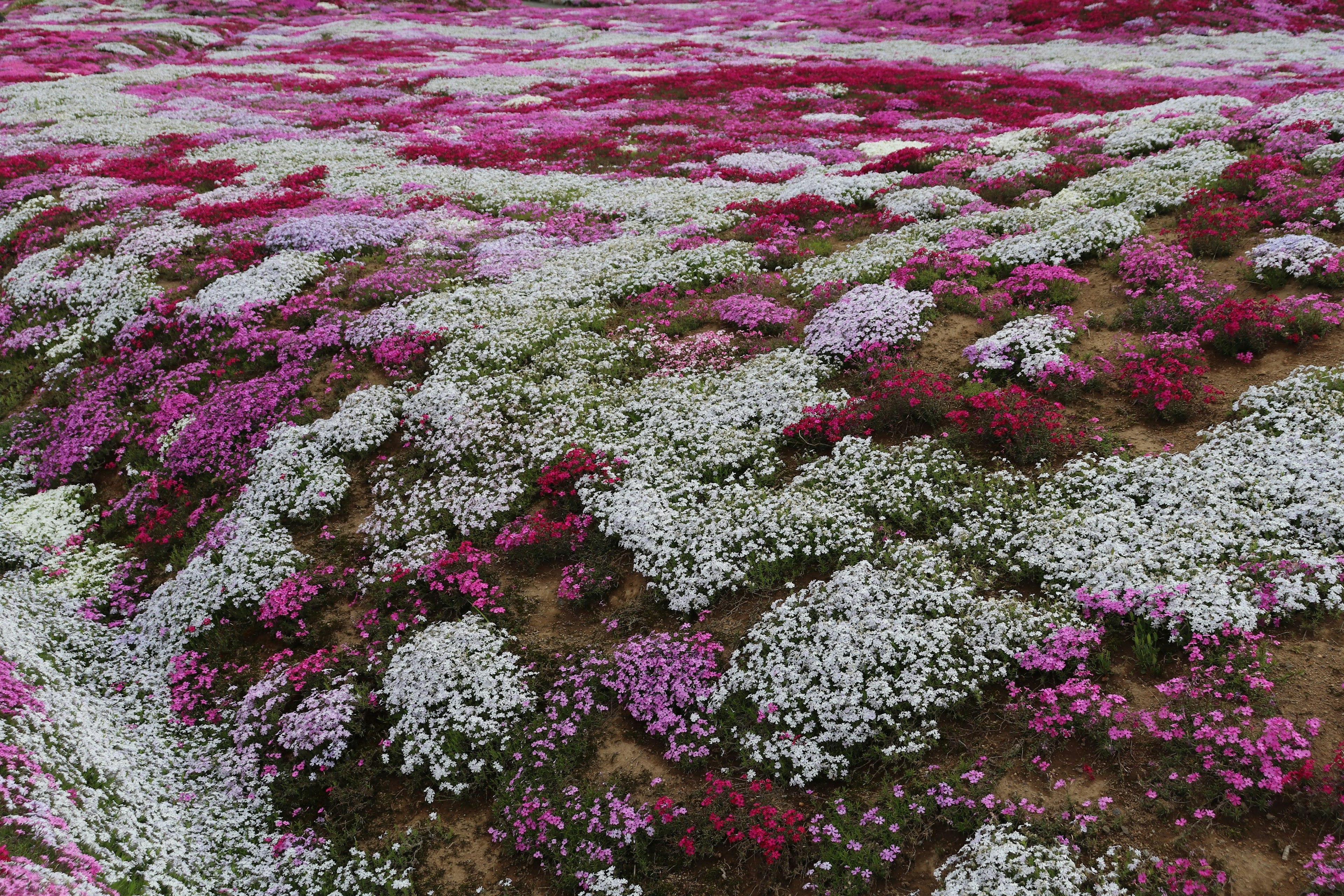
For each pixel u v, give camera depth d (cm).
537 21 8825
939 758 820
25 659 1042
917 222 2050
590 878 793
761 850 785
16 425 1748
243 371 1767
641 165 3125
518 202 2642
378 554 1244
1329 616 825
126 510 1487
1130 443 1141
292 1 9006
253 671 1122
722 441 1307
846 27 7375
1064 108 3631
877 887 732
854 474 1178
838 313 1590
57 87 4519
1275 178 1777
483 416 1456
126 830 816
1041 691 842
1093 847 696
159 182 2930
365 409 1532
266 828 912
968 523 1062
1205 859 659
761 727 896
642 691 959
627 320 1777
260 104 4384
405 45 6956
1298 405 1082
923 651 895
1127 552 940
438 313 1839
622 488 1233
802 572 1066
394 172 3023
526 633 1080
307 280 2080
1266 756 697
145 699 1096
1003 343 1369
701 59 5822
